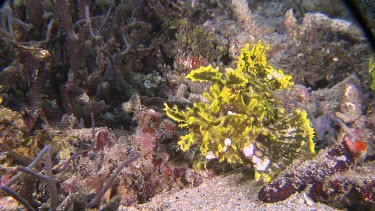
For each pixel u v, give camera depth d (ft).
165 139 1.24
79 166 1.17
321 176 0.99
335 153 1.00
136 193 1.18
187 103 1.63
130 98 1.58
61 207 0.97
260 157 1.07
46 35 1.56
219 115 1.10
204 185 1.22
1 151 1.10
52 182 0.91
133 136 1.33
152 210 1.09
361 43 1.66
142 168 1.18
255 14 2.47
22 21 1.64
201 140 1.09
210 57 1.95
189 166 1.27
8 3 1.57
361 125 1.21
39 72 1.34
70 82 1.41
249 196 1.10
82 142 1.30
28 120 1.32
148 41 2.01
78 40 1.41
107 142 1.29
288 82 1.18
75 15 1.69
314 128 1.23
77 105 1.43
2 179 1.05
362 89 1.45
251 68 1.18
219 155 1.09
